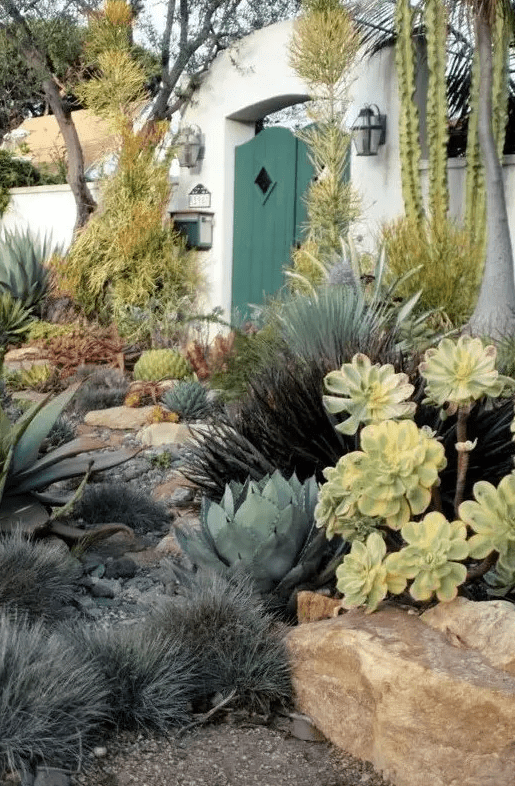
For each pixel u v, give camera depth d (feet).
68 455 13.76
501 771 8.09
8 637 9.23
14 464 13.34
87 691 8.94
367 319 20.80
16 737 8.24
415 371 14.39
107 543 14.90
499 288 26.89
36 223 49.39
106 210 42.45
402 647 8.87
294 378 14.58
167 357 30.91
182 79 41.34
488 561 9.86
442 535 9.18
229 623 10.28
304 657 9.89
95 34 42.45
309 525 11.84
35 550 11.82
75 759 8.63
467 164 30.04
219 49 42.93
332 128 33.01
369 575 9.42
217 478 15.02
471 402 9.76
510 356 20.62
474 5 25.54
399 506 9.36
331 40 32.27
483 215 29.89
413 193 31.22
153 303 39.50
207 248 40.88
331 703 9.43
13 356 36.14
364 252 31.78
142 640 9.98
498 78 29.40
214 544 11.71
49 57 46.65
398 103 33.19
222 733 9.48
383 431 9.39
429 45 30.09
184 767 8.80
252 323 32.60
